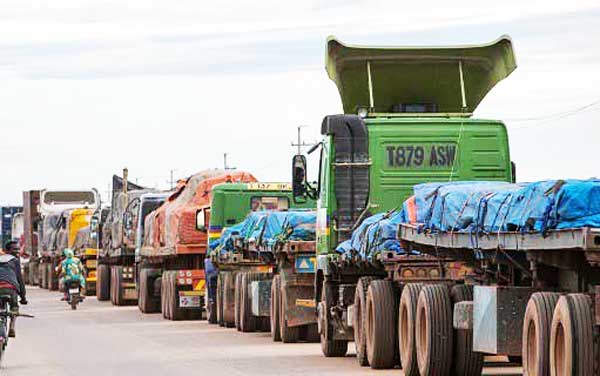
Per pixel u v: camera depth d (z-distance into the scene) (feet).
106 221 205.98
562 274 58.34
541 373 55.11
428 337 69.00
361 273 87.45
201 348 100.07
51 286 251.80
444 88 95.30
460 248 65.92
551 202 51.90
